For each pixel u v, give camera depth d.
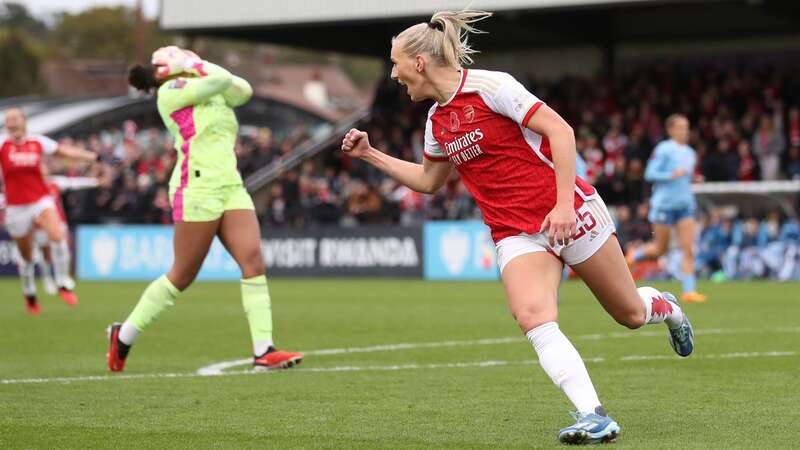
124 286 38.44
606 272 9.48
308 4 48.38
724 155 42.94
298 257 44.00
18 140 25.47
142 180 49.81
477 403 11.45
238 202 14.47
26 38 121.75
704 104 47.34
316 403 11.52
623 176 43.88
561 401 11.54
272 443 9.33
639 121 46.91
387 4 46.91
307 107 82.69
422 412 10.90
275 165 52.75
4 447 9.24
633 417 10.45
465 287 35.44
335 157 53.22
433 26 9.33
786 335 18.22
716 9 52.06
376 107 56.88
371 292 33.06
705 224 39.75
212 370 14.52
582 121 48.97
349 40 58.31
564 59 56.34
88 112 59.62
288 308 26.30
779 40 51.44
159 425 10.26
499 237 9.51
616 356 15.41
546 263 9.31
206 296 32.06
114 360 14.36
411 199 46.22
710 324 20.41
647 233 40.28
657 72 50.56
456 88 9.30
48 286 34.19
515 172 9.27
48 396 12.18
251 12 49.22
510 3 44.66
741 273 39.19
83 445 9.31
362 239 43.00
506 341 17.98
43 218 25.94
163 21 50.81
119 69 106.44
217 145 14.36
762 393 11.91
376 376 13.66
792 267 38.44
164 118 14.45
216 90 14.14
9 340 19.12
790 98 46.78
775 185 39.81
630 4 43.25
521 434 9.65
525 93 9.06
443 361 15.29
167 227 44.19
